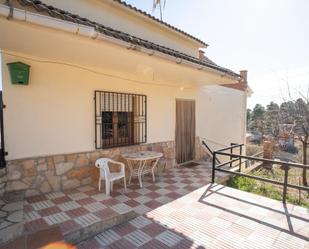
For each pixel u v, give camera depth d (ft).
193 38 22.75
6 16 6.40
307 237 9.21
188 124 23.54
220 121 28.22
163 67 13.52
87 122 14.39
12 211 9.53
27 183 11.96
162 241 8.86
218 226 10.05
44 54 11.18
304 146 19.38
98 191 13.37
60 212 10.39
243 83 28.60
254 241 8.92
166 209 11.70
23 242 7.80
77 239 8.77
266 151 27.17
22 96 11.60
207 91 26.23
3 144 11.08
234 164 23.03
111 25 16.28
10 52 11.11
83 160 14.24
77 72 13.67
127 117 17.22
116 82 15.93
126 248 8.40
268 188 16.74
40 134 12.34
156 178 17.49
